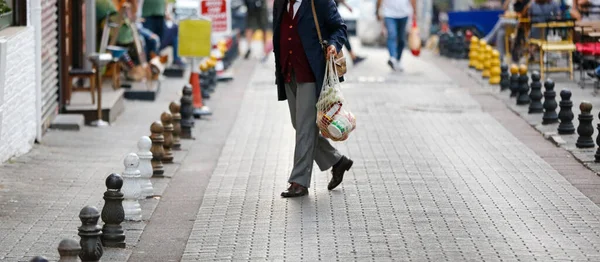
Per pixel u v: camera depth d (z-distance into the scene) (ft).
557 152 74.13
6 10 74.38
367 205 57.67
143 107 102.37
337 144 78.48
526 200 58.59
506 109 98.07
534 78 92.32
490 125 88.12
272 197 60.29
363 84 121.08
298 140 59.98
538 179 64.39
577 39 121.19
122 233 49.90
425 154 73.92
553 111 85.51
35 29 78.23
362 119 92.32
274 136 83.87
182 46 92.22
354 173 66.90
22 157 72.54
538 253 47.67
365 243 49.67
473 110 97.81
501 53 145.38
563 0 141.18
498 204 57.72
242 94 113.09
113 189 50.01
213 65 115.85
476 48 139.74
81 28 101.09
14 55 70.59
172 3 135.95
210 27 92.63
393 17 135.13
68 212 56.65
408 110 98.07
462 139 80.69
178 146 77.30
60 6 89.35
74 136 83.05
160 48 128.57
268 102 105.81
